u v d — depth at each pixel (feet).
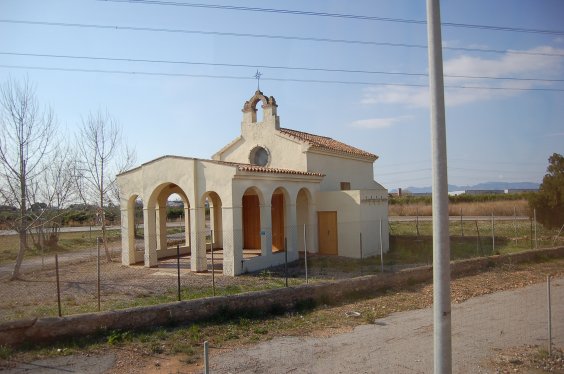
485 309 37.86
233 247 54.39
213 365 25.76
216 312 35.22
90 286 48.34
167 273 57.06
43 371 24.68
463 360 25.46
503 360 25.32
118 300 39.96
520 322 33.50
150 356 27.25
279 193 75.87
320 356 27.09
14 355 26.71
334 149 79.61
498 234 95.61
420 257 67.41
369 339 30.32
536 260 62.95
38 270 61.87
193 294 41.47
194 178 58.13
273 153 77.61
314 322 34.96
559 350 26.99
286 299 38.83
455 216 156.46
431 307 39.37
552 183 89.71
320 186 76.07
